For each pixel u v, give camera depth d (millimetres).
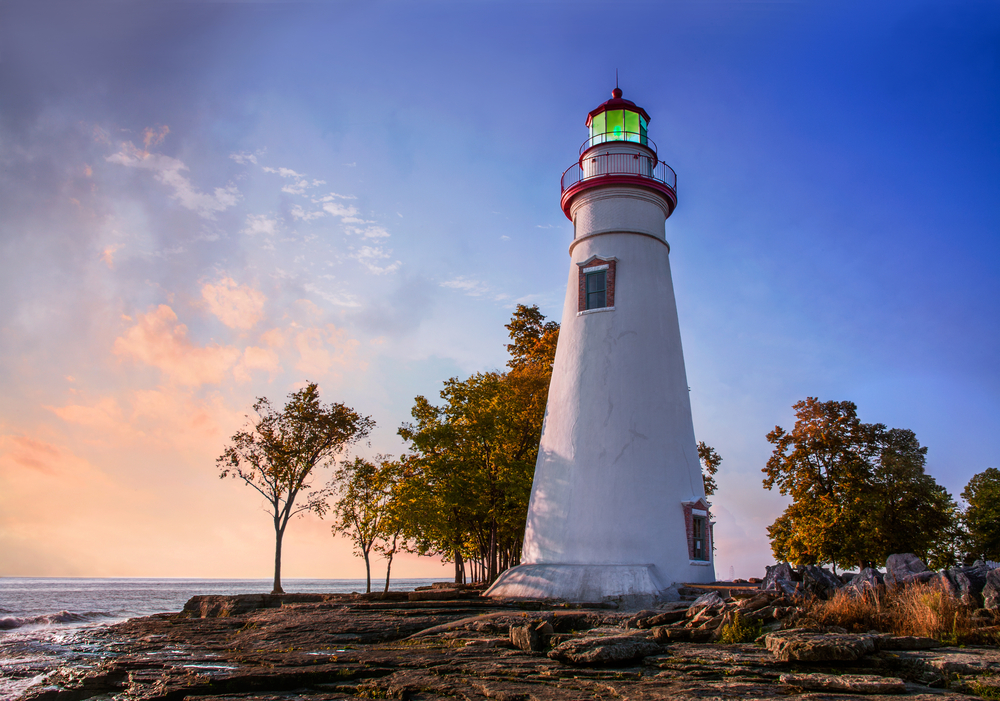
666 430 22859
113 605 66562
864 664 10406
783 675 9773
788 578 16766
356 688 10922
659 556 21172
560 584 20750
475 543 36531
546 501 23094
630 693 9414
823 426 34594
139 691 11820
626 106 26547
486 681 10742
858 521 32094
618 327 23734
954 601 12797
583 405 23328
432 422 32844
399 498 33125
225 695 10805
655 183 25125
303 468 40062
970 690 9023
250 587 149125
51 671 15211
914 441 33469
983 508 39844
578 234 25734
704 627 13469
